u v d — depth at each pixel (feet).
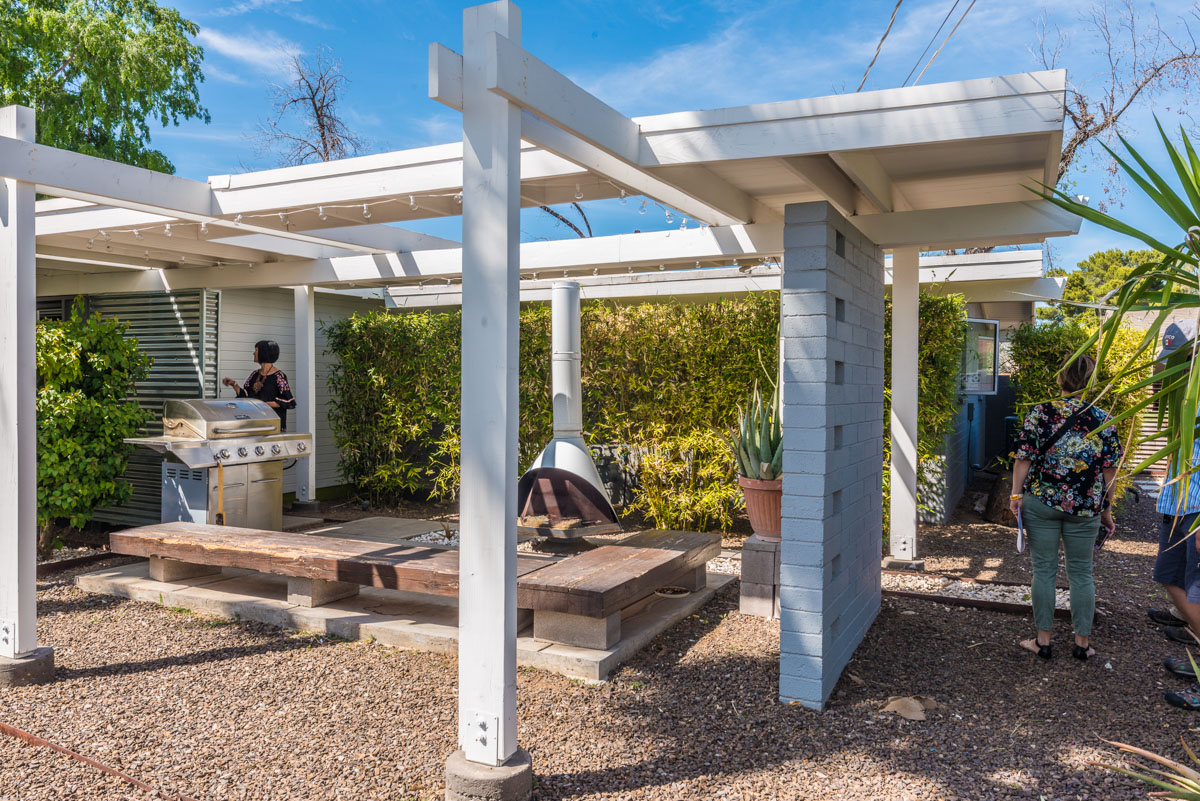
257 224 19.40
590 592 12.58
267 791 9.11
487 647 8.84
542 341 27.40
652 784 9.27
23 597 12.66
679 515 25.09
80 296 28.53
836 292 11.93
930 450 24.16
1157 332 6.23
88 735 10.62
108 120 51.72
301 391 27.45
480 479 8.85
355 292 32.89
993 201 16.29
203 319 26.11
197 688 12.32
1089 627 13.41
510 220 8.71
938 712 11.32
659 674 12.86
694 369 24.94
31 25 48.49
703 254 20.10
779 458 16.30
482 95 8.70
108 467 22.65
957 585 18.53
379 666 13.33
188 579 18.35
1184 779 6.55
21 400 12.60
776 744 10.32
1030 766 9.71
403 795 9.04
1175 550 13.30
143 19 53.72
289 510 27.61
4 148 12.19
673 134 11.35
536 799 8.93
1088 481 12.95
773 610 16.05
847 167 11.50
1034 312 31.78
